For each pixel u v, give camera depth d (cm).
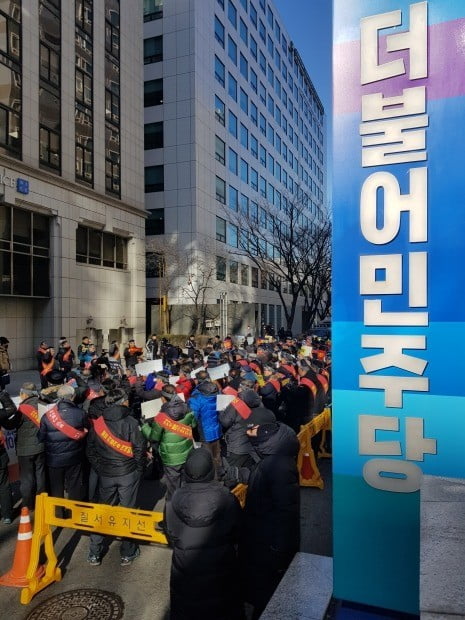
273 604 307
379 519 284
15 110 2020
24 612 420
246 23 4797
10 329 2169
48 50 2219
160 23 3734
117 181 2758
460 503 237
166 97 3716
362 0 284
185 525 321
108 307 2683
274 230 4094
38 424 605
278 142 5831
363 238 285
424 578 195
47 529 476
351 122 288
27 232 2136
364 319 286
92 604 429
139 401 932
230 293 4247
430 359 272
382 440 282
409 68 273
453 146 267
